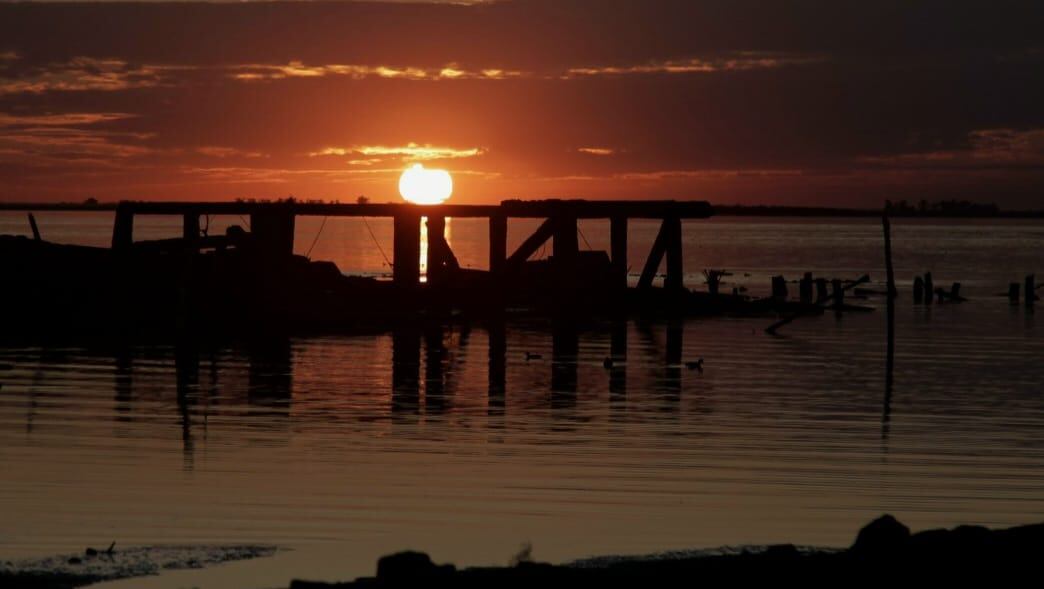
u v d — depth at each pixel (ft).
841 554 62.18
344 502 79.15
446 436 100.78
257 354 152.66
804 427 106.93
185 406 113.19
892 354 162.20
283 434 100.63
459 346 164.25
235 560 66.69
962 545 62.08
